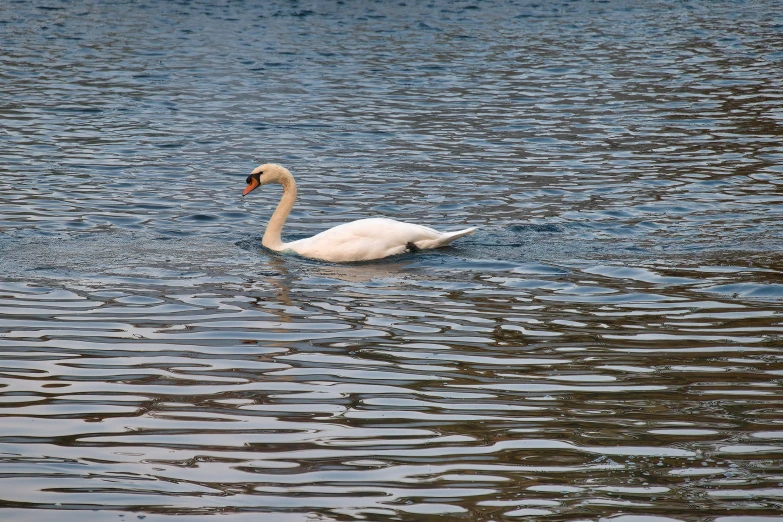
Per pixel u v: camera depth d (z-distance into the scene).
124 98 29.30
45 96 29.33
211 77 32.50
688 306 12.96
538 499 8.07
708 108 28.36
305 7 47.88
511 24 44.00
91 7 46.97
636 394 10.13
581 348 11.45
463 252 15.77
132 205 18.69
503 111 28.17
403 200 19.48
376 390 10.23
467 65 34.97
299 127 26.14
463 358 11.16
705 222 17.53
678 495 8.11
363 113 27.83
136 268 14.68
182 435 9.16
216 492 8.16
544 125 26.47
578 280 14.20
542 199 19.44
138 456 8.76
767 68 34.31
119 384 10.32
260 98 29.61
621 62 35.59
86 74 32.69
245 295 13.47
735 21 45.44
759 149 23.55
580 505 7.97
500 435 9.20
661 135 25.20
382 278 14.38
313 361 11.03
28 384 10.27
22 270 14.38
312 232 17.38
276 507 7.94
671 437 9.15
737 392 10.14
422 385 10.37
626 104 29.00
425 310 12.88
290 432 9.24
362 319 12.50
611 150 23.72
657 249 15.82
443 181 20.97
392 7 48.22
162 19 44.12
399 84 31.81
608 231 17.06
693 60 35.94
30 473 8.43
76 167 21.61
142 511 7.86
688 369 10.78
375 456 8.77
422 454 8.83
